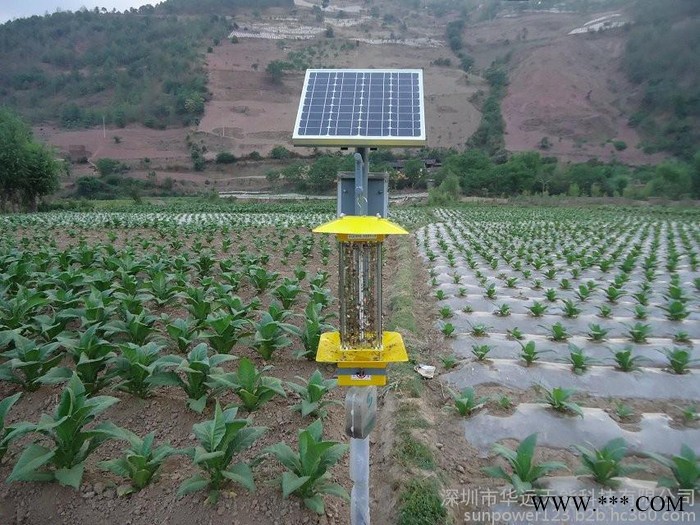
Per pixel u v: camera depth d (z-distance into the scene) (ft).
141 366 20.72
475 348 28.19
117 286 33.58
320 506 15.80
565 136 347.15
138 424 21.08
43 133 327.88
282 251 61.87
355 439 13.62
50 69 441.68
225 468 16.66
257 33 539.70
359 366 12.62
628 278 46.32
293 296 34.83
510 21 581.12
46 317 26.43
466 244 71.05
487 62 505.25
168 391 23.47
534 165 222.28
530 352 27.40
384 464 19.24
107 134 331.98
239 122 367.86
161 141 332.60
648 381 26.21
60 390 23.30
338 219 12.87
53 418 16.49
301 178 252.01
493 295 41.57
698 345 31.19
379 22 631.15
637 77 381.60
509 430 21.35
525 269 53.36
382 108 14.12
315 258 57.36
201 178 284.61
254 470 17.99
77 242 69.72
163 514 15.99
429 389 25.46
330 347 13.39
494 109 383.04
